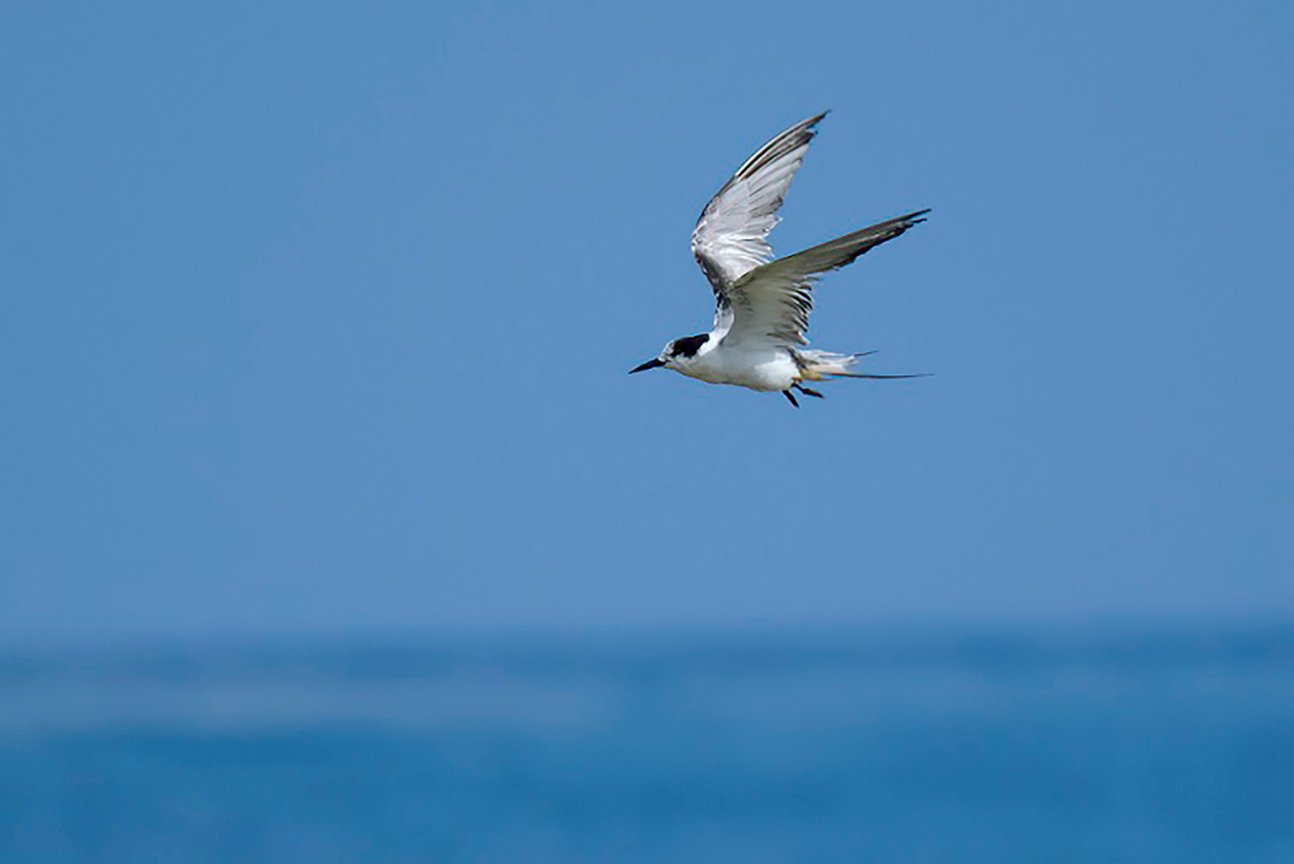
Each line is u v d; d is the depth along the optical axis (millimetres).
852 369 16672
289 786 54094
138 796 52844
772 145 17781
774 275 15867
